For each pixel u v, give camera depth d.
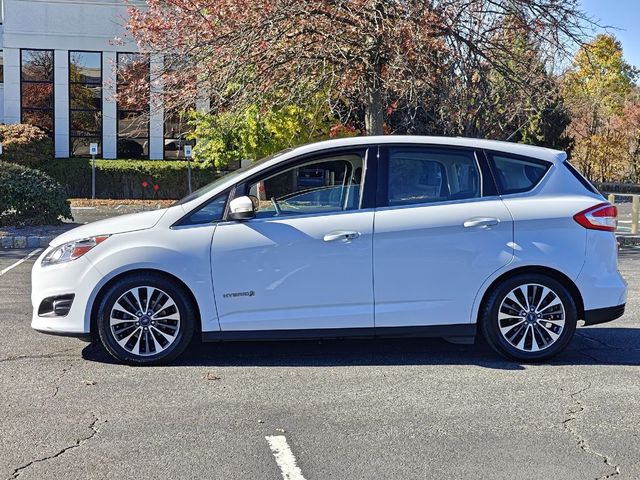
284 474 4.16
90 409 5.19
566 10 14.77
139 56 27.19
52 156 30.45
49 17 30.44
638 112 49.75
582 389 5.75
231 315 6.21
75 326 6.18
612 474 4.21
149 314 6.20
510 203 6.39
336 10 14.23
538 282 6.37
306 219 6.25
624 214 28.47
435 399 5.47
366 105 16.16
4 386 5.69
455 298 6.31
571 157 49.69
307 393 5.59
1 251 14.53
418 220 6.27
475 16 14.41
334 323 6.23
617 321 8.31
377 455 4.43
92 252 6.16
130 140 31.34
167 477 4.10
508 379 5.98
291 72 14.71
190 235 6.18
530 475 4.18
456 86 14.46
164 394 5.53
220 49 14.66
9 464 4.25
